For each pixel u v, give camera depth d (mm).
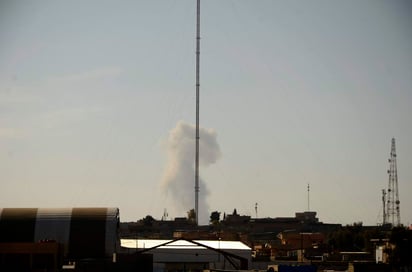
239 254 140125
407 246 131000
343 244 188250
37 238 124562
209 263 141125
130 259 101250
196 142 150125
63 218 126375
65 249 123375
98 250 123500
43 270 101062
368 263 108375
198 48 146875
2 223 126188
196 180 151375
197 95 149000
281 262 141500
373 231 189500
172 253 140625
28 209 129500
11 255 105812
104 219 125750
